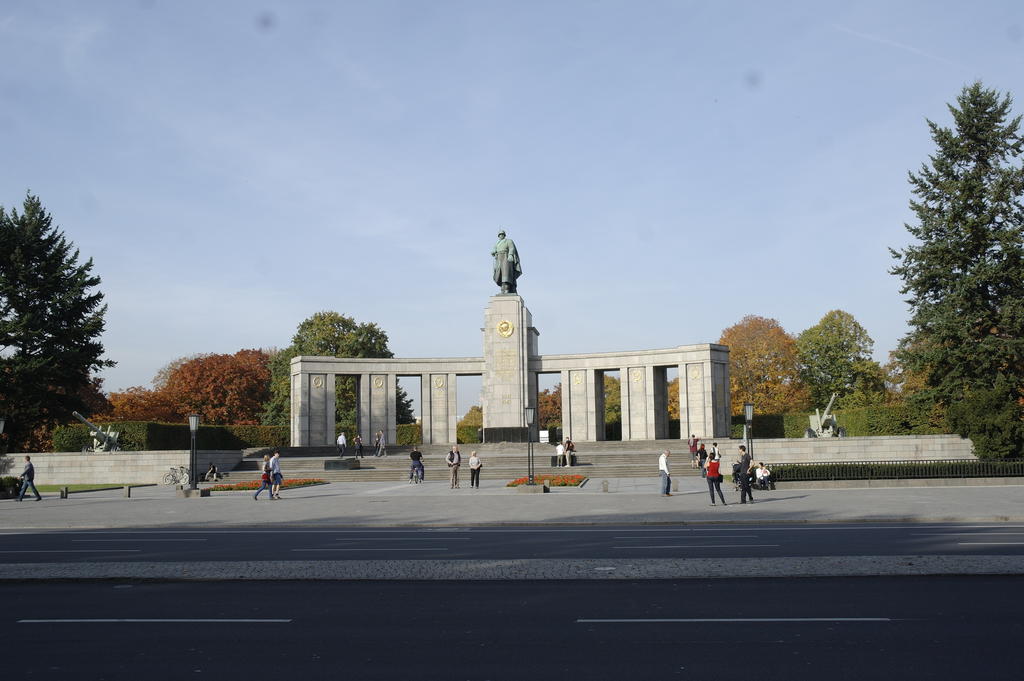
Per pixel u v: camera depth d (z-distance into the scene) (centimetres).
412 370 7069
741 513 2730
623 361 6819
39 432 6850
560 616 1208
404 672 926
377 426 6969
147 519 2872
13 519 2909
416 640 1074
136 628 1161
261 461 5741
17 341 5275
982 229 4803
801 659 955
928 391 5038
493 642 1058
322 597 1380
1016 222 4831
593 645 1035
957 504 2911
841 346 8550
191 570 1639
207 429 6619
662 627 1127
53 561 1830
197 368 9894
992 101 4884
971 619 1145
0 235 5384
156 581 1551
